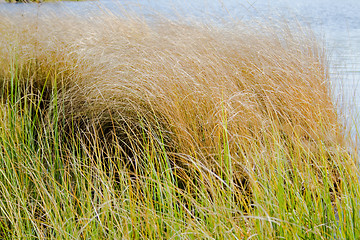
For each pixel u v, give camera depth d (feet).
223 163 8.86
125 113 11.14
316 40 16.11
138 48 13.42
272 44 14.52
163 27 15.87
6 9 17.42
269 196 6.74
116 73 12.35
